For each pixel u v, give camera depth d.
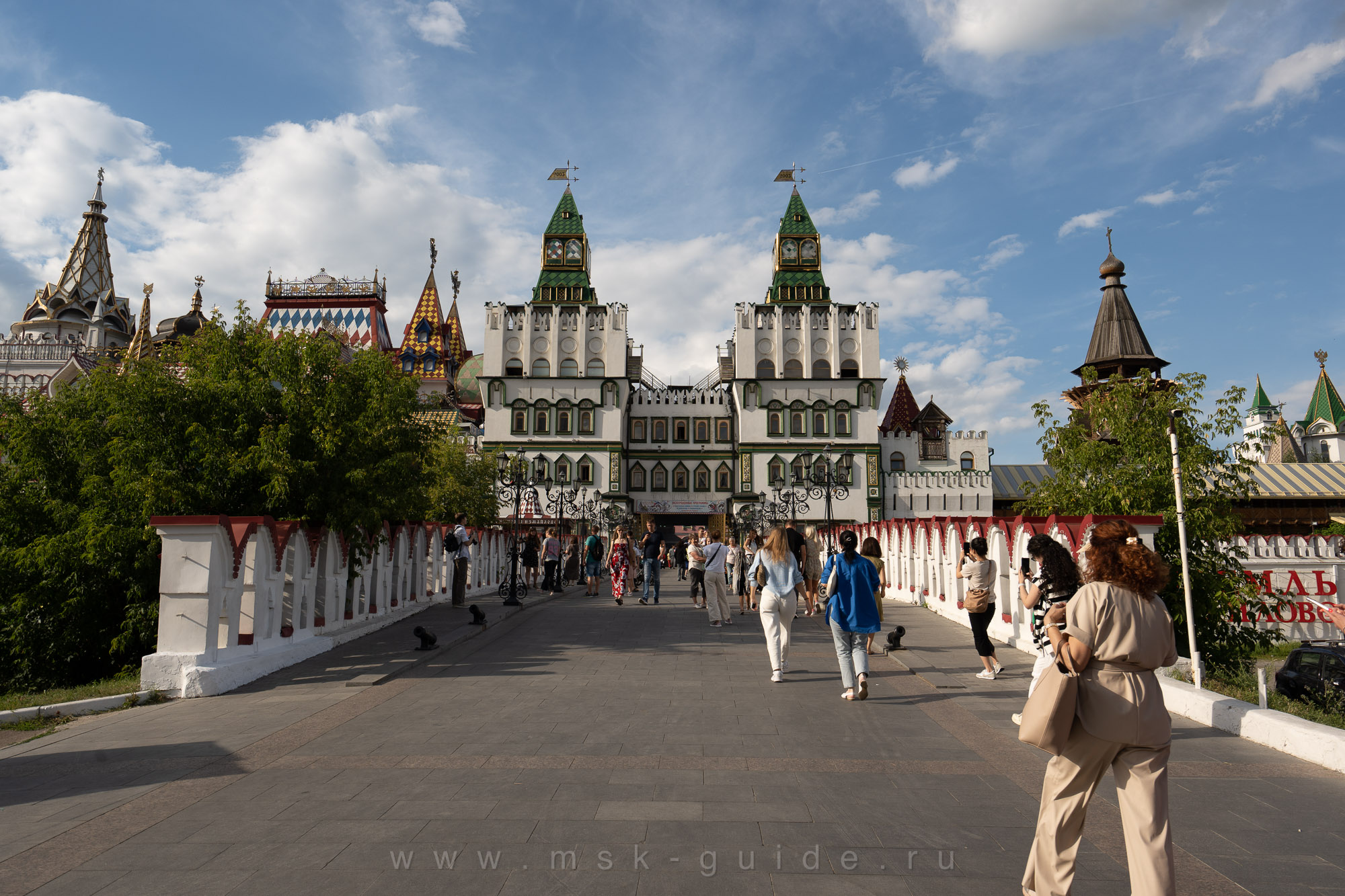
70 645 16.77
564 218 72.75
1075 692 3.98
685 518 74.12
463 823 5.41
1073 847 4.06
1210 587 17.19
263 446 14.91
